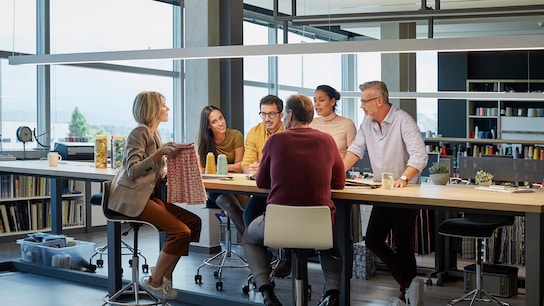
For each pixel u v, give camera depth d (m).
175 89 10.89
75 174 5.25
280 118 5.54
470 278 5.46
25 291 5.45
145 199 4.31
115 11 9.91
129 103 10.16
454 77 14.30
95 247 7.73
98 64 9.52
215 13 7.61
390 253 4.84
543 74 13.85
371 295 5.38
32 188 8.37
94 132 9.64
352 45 4.86
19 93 8.66
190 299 5.08
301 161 3.97
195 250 7.50
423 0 7.32
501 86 13.99
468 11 7.69
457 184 5.53
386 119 4.81
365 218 9.55
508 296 5.30
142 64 10.27
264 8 11.90
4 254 7.29
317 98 5.37
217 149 5.87
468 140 11.98
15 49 8.61
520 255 5.88
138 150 4.33
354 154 5.04
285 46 5.13
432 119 14.70
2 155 7.88
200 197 4.42
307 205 3.94
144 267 6.24
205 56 5.46
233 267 5.82
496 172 5.96
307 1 10.70
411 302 4.39
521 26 12.98
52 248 6.06
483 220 4.90
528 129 13.45
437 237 5.83
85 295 5.33
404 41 4.69
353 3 10.80
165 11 10.71
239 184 4.50
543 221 3.60
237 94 7.73
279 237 3.88
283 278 5.90
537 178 5.80
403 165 4.83
